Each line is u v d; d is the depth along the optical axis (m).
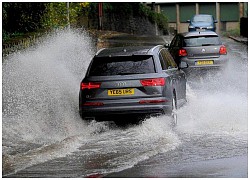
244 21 77.19
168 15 118.44
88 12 68.19
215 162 16.70
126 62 22.02
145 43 59.44
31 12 43.53
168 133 20.91
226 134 20.75
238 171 15.55
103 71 21.95
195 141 19.80
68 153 18.38
